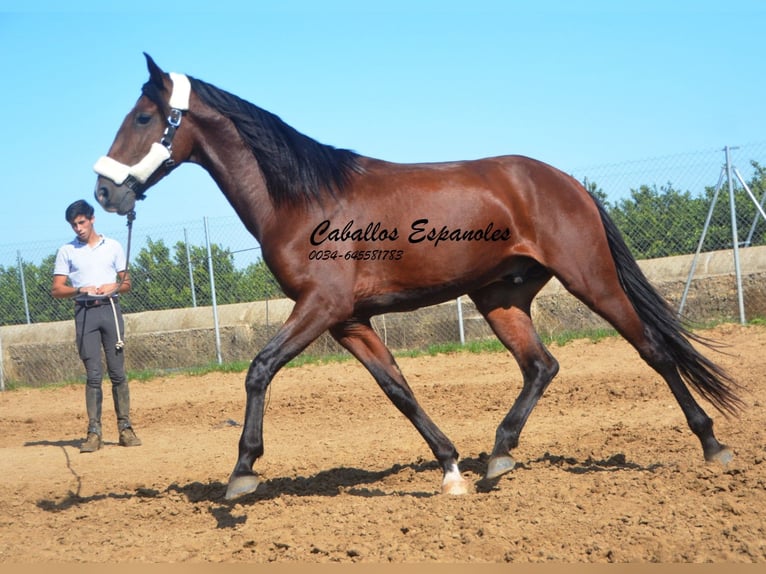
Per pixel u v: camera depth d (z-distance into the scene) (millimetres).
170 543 4801
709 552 4043
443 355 13289
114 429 9594
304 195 5277
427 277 5395
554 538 4406
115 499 6055
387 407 9555
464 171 5539
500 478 5672
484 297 5871
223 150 5492
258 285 15914
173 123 5473
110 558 4594
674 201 14125
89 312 8164
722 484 5082
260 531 4887
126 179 5457
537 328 13953
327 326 5219
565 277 5500
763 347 10938
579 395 9109
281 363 5117
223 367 13953
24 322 17109
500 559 4176
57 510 5902
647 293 5633
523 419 5547
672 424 7297
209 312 15359
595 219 5562
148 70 5516
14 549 4875
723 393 5672
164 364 15320
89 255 8227
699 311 13359
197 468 7074
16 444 9031
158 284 16125
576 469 5945
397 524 4809
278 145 5359
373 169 5508
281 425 9008
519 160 5664
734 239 12891
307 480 6289
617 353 11766
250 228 5496
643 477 5383
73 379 15016
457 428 8016
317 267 5230
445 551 4344
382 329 14570
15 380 15633
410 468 6441
